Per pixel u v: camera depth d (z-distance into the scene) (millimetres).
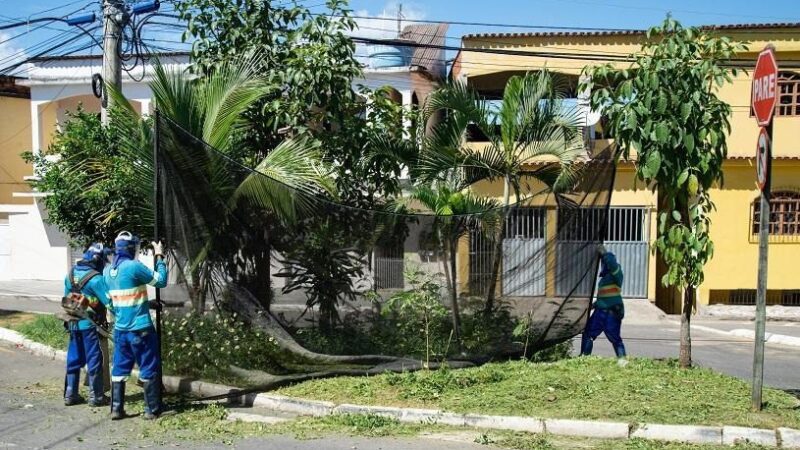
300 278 7883
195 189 7332
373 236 8148
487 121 11344
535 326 8773
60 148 9023
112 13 10758
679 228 7699
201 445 6195
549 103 11328
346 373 8078
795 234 19594
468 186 11516
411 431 6586
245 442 6289
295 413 7203
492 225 8570
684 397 7113
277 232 7770
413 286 8258
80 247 9602
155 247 7160
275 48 10086
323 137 10023
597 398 7125
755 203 19516
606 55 19000
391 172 11250
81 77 22391
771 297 20250
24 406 7496
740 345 13914
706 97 7637
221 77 8547
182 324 7371
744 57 19250
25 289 21484
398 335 8227
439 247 8359
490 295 8578
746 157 19188
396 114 11297
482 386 7613
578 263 8938
